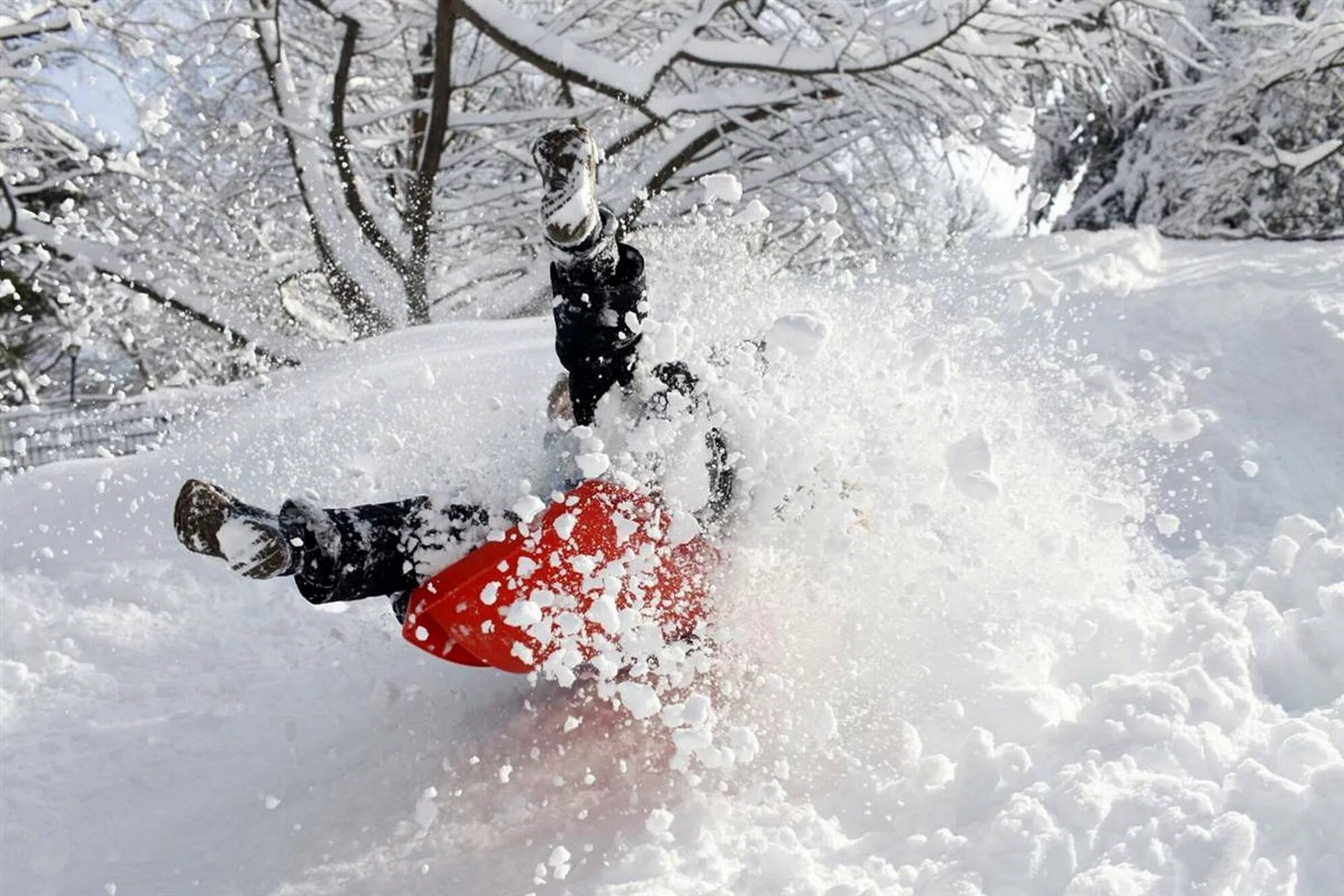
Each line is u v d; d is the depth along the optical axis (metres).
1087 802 2.33
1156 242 10.23
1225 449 5.22
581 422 2.87
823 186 15.38
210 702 3.94
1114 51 14.41
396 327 14.50
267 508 5.38
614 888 2.38
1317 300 6.57
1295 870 2.11
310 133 13.83
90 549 5.41
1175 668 3.02
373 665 4.12
